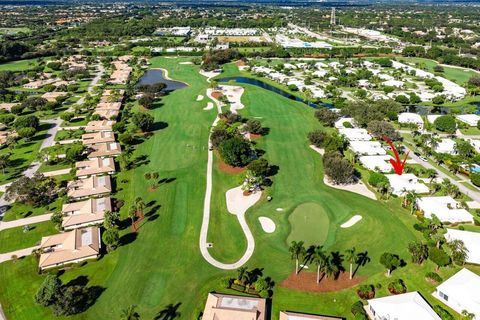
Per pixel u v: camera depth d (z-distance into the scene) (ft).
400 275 259.60
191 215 334.03
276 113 607.37
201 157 447.42
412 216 329.11
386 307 223.30
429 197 348.59
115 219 311.47
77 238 288.92
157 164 431.84
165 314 231.91
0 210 343.26
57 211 337.52
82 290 241.35
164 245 294.66
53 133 529.04
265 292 242.99
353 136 499.10
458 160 421.18
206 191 373.20
